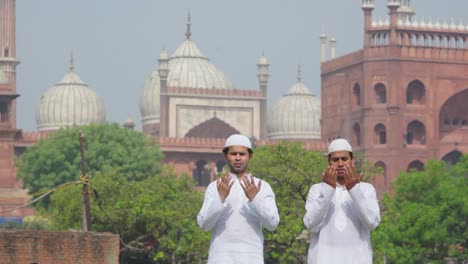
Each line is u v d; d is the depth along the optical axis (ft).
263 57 361.71
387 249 145.28
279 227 131.03
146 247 130.52
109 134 292.61
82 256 98.22
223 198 37.17
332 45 364.17
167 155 331.36
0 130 312.50
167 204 138.51
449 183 162.71
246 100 359.46
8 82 315.78
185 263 137.08
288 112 400.06
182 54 406.00
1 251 95.61
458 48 314.35
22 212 307.37
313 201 37.40
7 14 335.67
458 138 318.04
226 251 37.45
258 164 138.51
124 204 129.08
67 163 282.56
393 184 175.11
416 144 313.12
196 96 356.38
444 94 313.73
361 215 37.14
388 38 310.86
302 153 140.97
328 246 37.83
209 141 333.42
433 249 154.10
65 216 133.90
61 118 392.06
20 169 288.10
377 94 312.50
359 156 146.00
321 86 332.80
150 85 411.13
